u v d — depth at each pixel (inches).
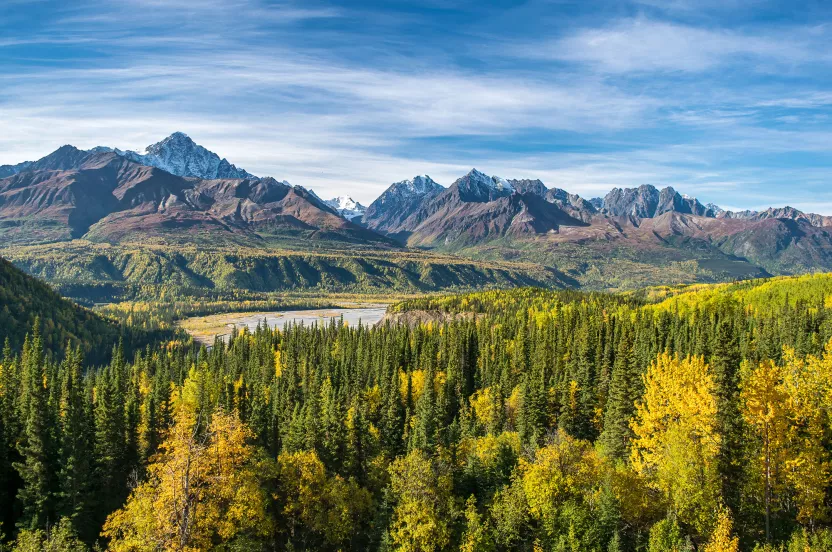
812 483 2358.5
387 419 4660.4
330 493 3080.7
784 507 2568.9
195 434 2162.9
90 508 3294.8
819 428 2418.8
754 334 5999.0
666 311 7780.5
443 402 4955.7
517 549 2709.2
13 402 3661.4
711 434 2568.9
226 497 2378.2
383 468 3533.5
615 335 5954.7
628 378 3649.1
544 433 4065.0
